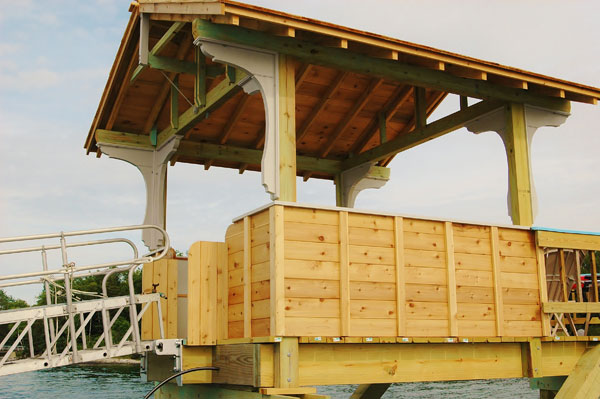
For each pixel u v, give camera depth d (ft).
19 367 19.98
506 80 25.62
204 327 21.17
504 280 24.04
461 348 22.65
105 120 31.68
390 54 22.26
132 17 26.58
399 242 21.40
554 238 25.49
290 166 20.59
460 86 25.32
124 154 31.71
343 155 39.45
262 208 19.83
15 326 20.40
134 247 23.63
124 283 87.81
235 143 36.37
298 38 21.57
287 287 18.88
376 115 36.68
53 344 21.16
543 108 27.58
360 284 20.38
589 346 26.35
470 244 23.38
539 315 24.80
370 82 33.78
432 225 22.49
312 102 34.19
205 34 20.01
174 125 30.19
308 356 19.22
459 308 22.53
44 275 21.17
